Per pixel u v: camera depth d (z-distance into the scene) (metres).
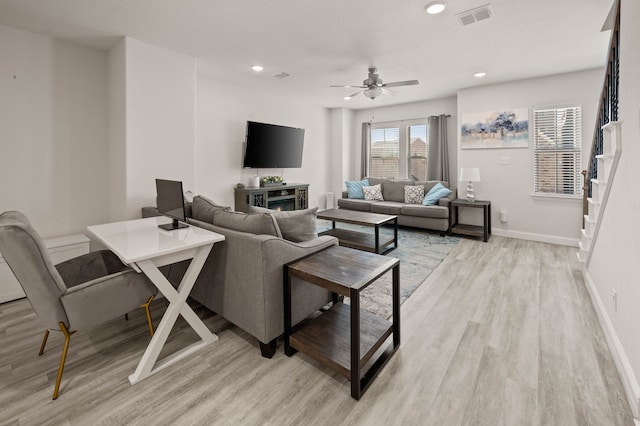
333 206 7.29
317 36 3.19
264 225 2.11
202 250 2.03
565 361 1.93
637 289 1.64
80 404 1.61
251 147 5.26
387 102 6.52
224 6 2.59
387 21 2.87
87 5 2.55
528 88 4.75
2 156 2.95
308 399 1.64
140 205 3.31
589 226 3.19
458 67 4.18
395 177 6.95
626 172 1.91
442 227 5.20
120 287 1.81
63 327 1.65
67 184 3.31
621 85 2.08
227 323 2.44
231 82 5.00
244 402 1.62
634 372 1.62
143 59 3.27
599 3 2.58
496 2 2.56
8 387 1.73
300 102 6.40
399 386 1.73
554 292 2.95
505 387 1.71
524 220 4.96
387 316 2.51
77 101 3.34
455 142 6.06
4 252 1.56
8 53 2.93
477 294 2.92
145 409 1.58
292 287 2.10
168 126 3.49
